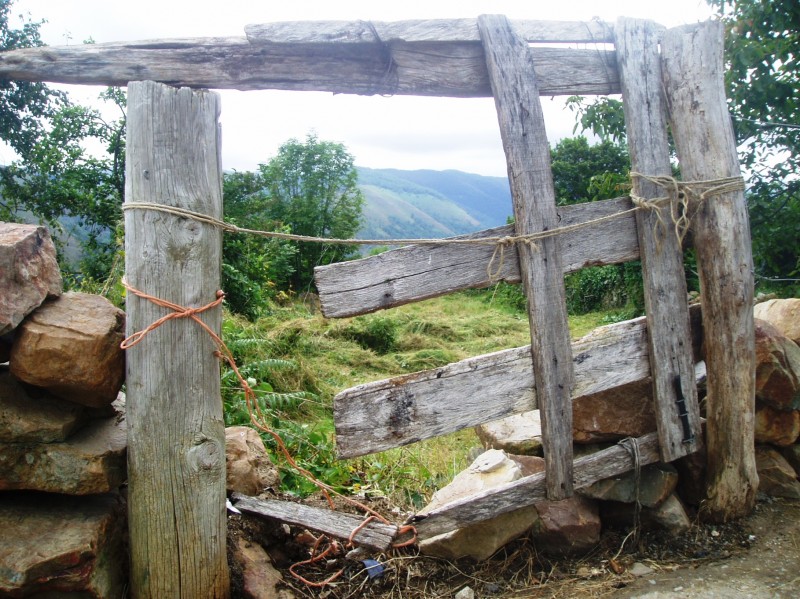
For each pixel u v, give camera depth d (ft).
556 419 10.18
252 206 63.62
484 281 9.94
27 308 7.93
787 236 19.51
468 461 13.97
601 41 10.49
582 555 10.73
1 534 7.99
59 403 8.50
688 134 10.75
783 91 18.72
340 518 10.21
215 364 8.68
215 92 8.46
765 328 11.85
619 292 53.11
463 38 9.63
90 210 46.98
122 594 8.82
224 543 8.92
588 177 62.69
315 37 8.86
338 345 32.01
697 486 11.46
